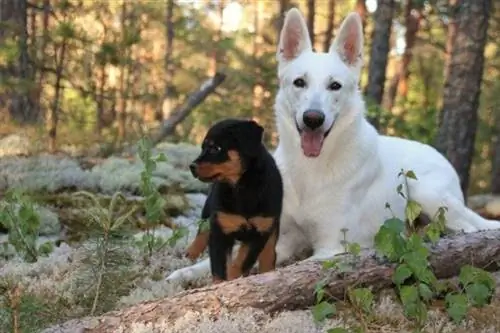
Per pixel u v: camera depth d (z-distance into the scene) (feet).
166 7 29.01
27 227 8.66
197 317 6.72
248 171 7.57
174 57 29.12
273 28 28.71
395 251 6.79
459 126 13.46
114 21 21.42
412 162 9.12
